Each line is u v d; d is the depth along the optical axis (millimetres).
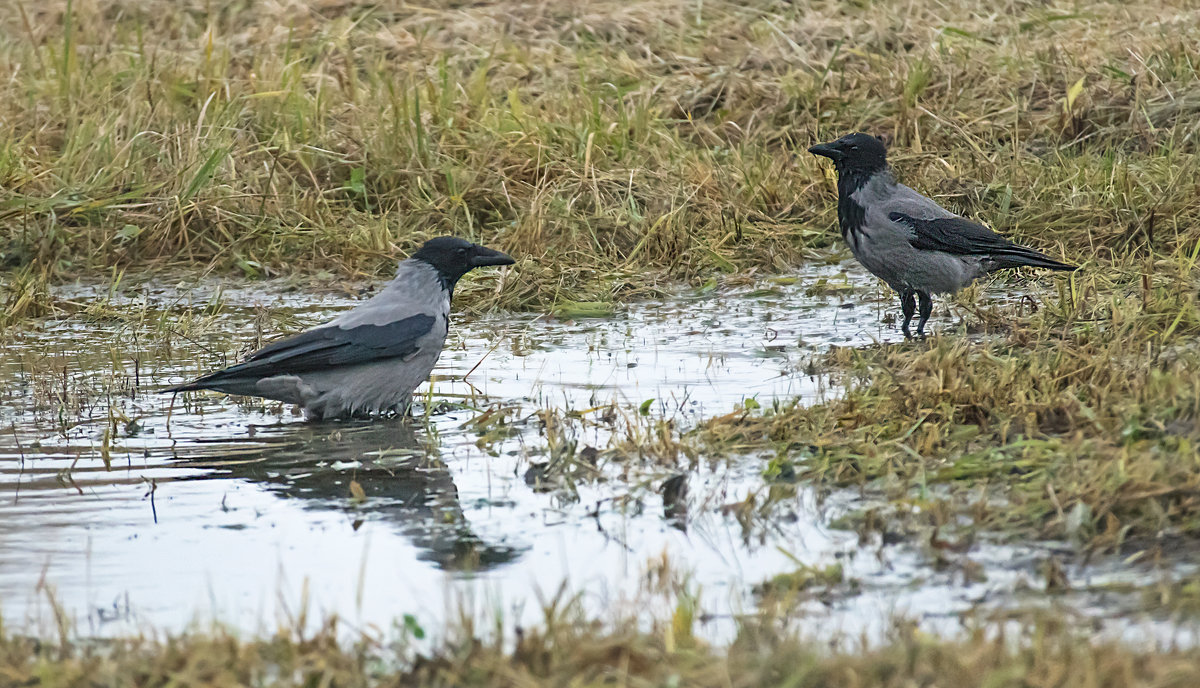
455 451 10422
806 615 7059
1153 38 20094
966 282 13445
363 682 6348
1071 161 17219
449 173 17891
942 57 20297
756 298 15445
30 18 24438
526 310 15430
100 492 9547
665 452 9828
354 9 24141
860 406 10211
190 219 17500
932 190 17266
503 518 8875
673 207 17266
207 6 23234
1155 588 7082
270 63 21125
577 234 16953
